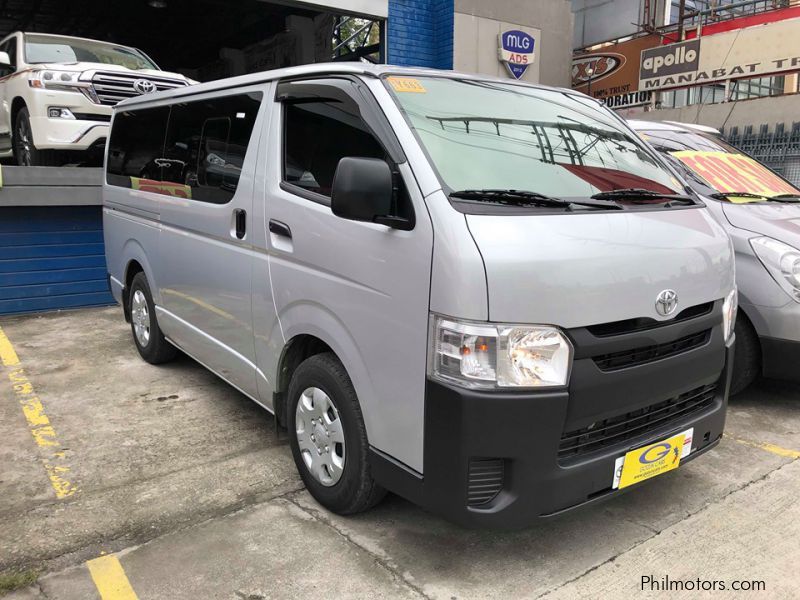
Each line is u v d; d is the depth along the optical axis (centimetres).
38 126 704
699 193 467
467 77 330
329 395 297
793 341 407
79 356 558
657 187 327
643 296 258
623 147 348
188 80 811
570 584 262
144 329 530
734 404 457
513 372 231
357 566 272
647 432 275
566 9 1292
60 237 714
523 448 234
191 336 433
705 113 1278
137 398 462
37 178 668
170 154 444
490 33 1185
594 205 278
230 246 366
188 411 439
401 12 1110
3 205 656
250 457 372
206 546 286
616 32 1684
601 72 1669
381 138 270
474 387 230
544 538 295
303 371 312
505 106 321
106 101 730
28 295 705
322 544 287
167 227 451
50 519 306
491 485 242
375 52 1257
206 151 397
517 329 230
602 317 245
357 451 283
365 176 243
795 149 1148
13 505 318
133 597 253
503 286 228
